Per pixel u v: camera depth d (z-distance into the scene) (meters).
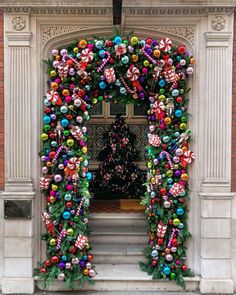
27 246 6.21
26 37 6.09
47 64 6.17
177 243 6.30
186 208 6.34
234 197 6.28
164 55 6.09
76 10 6.09
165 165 6.25
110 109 9.78
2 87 6.24
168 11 6.10
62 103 6.11
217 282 6.22
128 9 6.03
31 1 5.96
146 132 9.62
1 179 6.28
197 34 6.23
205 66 6.21
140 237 7.14
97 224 7.46
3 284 6.19
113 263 6.81
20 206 6.18
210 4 5.97
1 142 6.27
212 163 6.21
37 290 6.30
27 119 6.18
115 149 8.85
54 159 6.15
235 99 6.25
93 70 6.12
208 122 6.20
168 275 6.29
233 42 6.20
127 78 6.17
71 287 6.19
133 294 6.19
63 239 6.22
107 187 8.91
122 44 5.95
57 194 6.17
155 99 6.26
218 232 6.25
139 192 8.89
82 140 6.26
